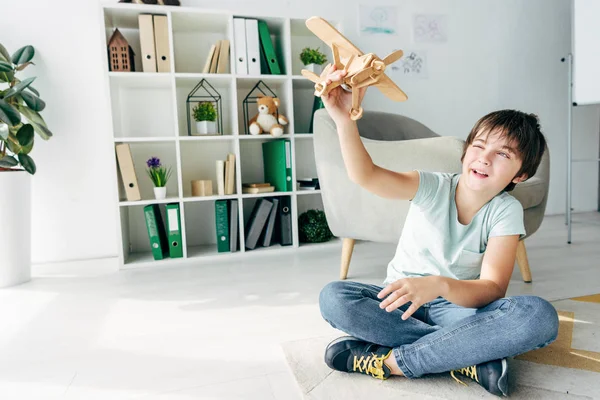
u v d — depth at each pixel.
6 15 2.12
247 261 2.13
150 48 2.12
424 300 0.77
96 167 2.28
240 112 2.53
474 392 0.87
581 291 1.52
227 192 2.26
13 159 1.77
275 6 2.51
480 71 2.96
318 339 1.17
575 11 2.42
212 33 2.45
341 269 1.78
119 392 0.93
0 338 1.25
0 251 1.79
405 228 1.06
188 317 1.39
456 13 2.88
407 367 0.89
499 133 0.88
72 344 1.20
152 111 2.39
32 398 0.92
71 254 2.28
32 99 1.92
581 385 0.89
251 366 1.03
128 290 1.71
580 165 3.28
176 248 2.18
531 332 0.79
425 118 2.86
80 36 2.21
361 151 0.89
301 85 2.51
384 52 2.74
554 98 3.17
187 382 0.96
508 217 0.91
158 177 2.17
